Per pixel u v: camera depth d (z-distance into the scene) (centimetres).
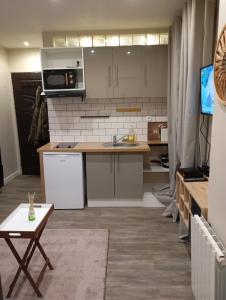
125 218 335
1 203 393
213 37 241
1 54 473
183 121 285
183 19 278
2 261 245
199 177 237
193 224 179
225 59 146
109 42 382
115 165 356
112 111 402
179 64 312
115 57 359
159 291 206
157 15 315
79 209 365
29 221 196
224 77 147
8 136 502
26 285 213
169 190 369
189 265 238
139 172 357
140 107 399
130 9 293
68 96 373
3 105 483
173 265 238
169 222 322
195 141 267
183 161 272
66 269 233
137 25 357
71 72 358
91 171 359
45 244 274
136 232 299
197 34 246
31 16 311
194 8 241
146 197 378
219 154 155
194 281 179
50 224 321
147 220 328
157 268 234
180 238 276
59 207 366
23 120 523
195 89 257
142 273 228
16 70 503
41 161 355
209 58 244
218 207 157
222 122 150
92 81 366
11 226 188
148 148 347
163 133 394
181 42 293
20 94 512
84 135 410
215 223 162
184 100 281
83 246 270
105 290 208
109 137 408
